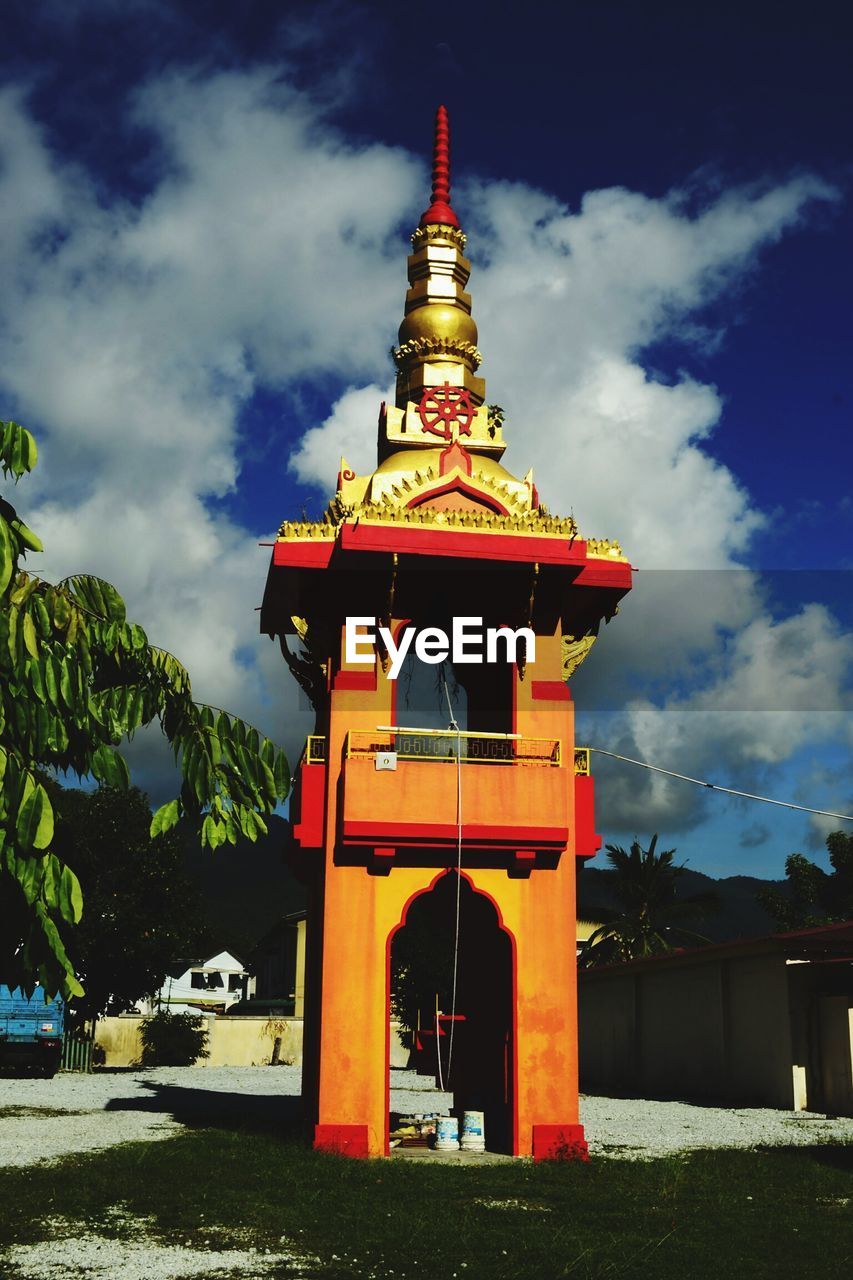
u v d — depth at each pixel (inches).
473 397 740.7
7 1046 1331.2
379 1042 589.9
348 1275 344.5
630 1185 511.2
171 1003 2974.9
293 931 2444.6
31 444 277.0
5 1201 452.4
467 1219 425.1
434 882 608.7
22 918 279.4
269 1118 781.3
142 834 1612.9
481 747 657.6
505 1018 623.5
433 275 759.7
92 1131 708.7
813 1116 891.4
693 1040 1133.7
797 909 1865.2
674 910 2127.2
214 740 302.0
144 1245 383.2
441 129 803.4
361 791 593.3
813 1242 396.2
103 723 286.8
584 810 636.1
